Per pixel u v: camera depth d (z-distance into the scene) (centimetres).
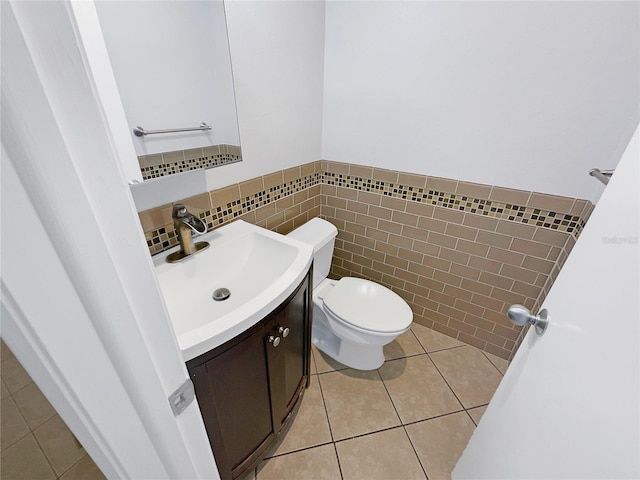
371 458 114
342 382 145
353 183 164
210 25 90
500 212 130
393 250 170
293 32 119
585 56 95
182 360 41
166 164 91
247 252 112
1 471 30
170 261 91
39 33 19
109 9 72
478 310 157
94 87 23
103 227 26
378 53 128
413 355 162
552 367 55
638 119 91
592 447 41
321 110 154
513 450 64
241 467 96
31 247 22
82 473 37
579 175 109
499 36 104
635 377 35
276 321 83
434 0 109
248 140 117
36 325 24
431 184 141
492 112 116
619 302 41
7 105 19
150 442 39
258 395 89
